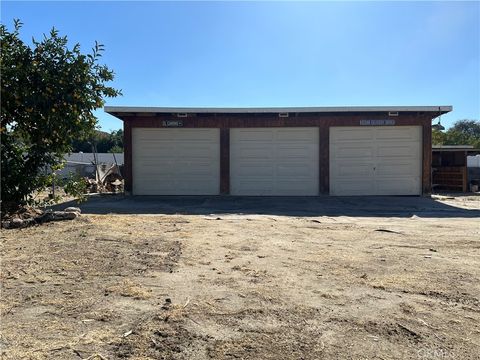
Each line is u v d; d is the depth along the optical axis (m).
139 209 13.35
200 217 11.30
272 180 18.84
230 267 5.69
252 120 18.77
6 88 9.20
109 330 3.59
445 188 23.81
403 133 18.59
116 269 5.48
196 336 3.49
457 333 3.61
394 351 3.27
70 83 9.67
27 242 7.09
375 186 18.69
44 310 4.03
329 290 4.74
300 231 8.98
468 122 78.25
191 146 18.89
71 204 14.84
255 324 3.76
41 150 9.97
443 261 6.12
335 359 3.13
